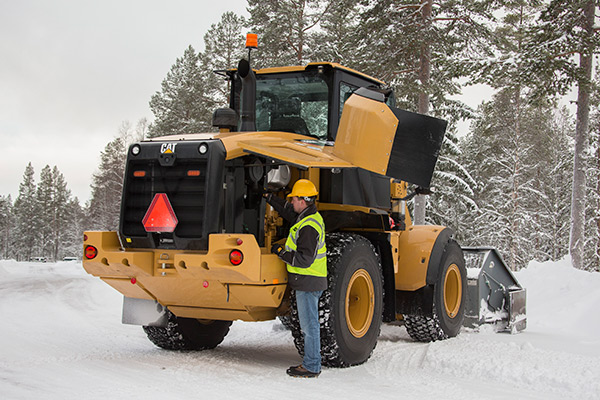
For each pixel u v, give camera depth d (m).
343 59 23.16
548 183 37.03
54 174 91.81
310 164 4.70
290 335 7.56
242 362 5.44
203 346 6.17
